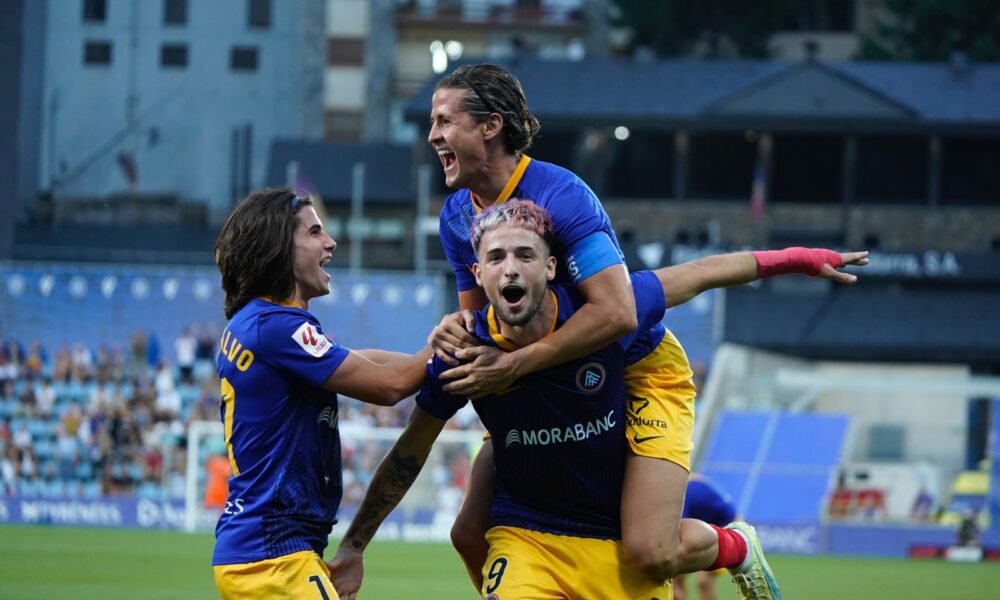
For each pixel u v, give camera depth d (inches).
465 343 296.2
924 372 2341.3
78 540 1173.1
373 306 1824.6
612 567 312.2
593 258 298.2
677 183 2728.8
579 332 293.6
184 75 3075.8
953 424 1879.9
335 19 3127.5
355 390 289.6
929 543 1408.7
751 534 346.9
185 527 1483.8
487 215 292.8
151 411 1749.5
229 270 291.6
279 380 284.0
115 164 3021.7
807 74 2721.5
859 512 1539.1
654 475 312.3
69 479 1667.1
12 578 768.9
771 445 1561.3
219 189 3073.3
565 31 3248.0
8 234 2721.5
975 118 2694.4
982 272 2608.3
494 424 308.3
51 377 1771.7
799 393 1750.7
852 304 2561.5
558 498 310.7
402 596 716.0
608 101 2731.3
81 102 3036.4
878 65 2851.9
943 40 3228.3
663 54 3277.6
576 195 305.1
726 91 2760.8
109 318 1812.3
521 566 308.5
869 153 2736.2
